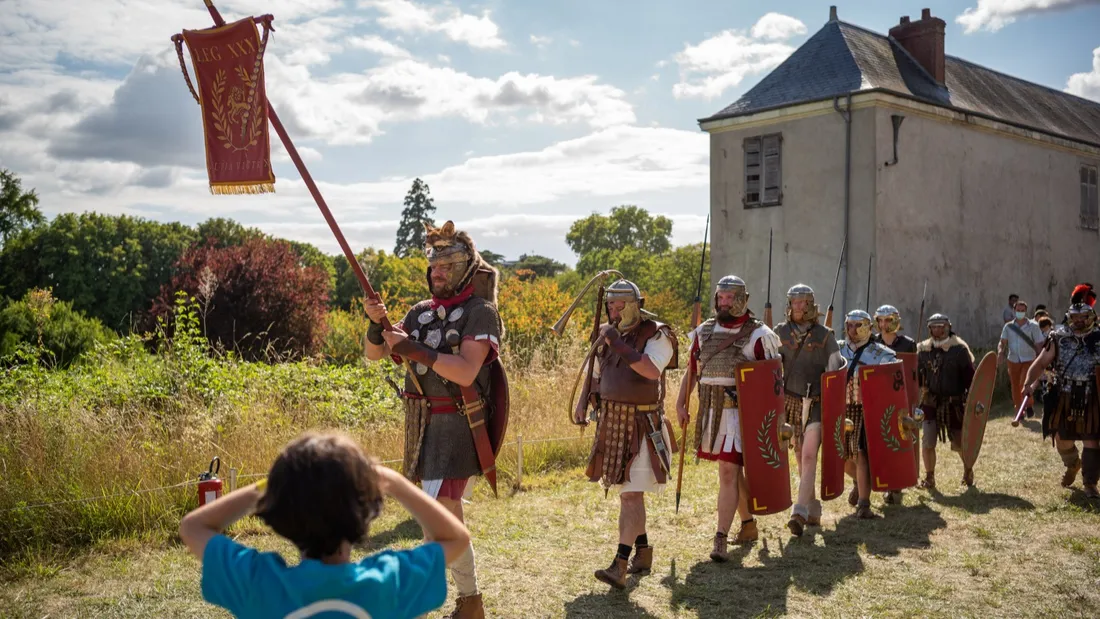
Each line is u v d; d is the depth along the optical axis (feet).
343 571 5.61
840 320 53.57
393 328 12.36
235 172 10.52
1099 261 75.25
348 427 28.14
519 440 25.46
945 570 17.81
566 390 33.17
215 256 73.15
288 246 76.59
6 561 17.46
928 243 56.18
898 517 22.34
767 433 18.65
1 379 27.91
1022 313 40.27
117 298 138.00
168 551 18.45
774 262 56.49
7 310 52.54
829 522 21.95
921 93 57.26
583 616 15.12
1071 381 23.93
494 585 16.66
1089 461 23.91
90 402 25.80
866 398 22.41
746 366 18.58
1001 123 61.62
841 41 57.72
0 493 18.44
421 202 266.16
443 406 13.10
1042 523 21.35
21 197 152.25
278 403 28.60
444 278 13.19
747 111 56.65
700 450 19.20
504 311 48.11
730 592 16.48
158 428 23.57
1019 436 34.53
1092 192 74.64
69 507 18.93
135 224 144.46
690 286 138.21
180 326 32.19
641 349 16.61
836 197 53.83
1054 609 15.44
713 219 59.26
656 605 15.72
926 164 56.13
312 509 5.39
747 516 20.04
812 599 16.07
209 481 18.60
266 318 69.82
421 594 5.93
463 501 13.67
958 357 26.11
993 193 62.39
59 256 138.10
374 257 155.63
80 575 16.93
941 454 31.17
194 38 10.49
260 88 10.34
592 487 25.21
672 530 20.98
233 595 5.62
